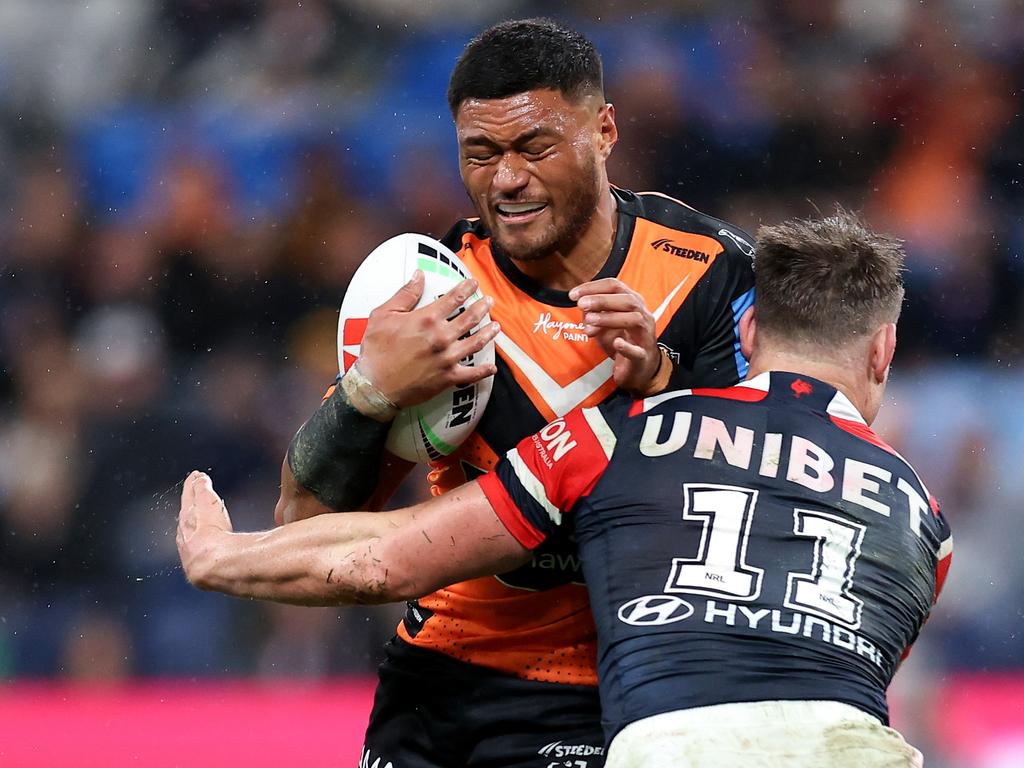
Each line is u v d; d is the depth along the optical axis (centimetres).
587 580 934
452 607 1134
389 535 956
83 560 2798
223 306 3278
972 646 2645
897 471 961
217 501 1061
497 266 1114
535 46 1004
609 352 1011
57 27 3619
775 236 1014
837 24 3541
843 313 988
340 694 2131
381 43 3562
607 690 890
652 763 834
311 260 3306
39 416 3020
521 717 1122
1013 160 3428
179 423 2964
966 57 3528
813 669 864
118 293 3269
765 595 882
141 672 2648
